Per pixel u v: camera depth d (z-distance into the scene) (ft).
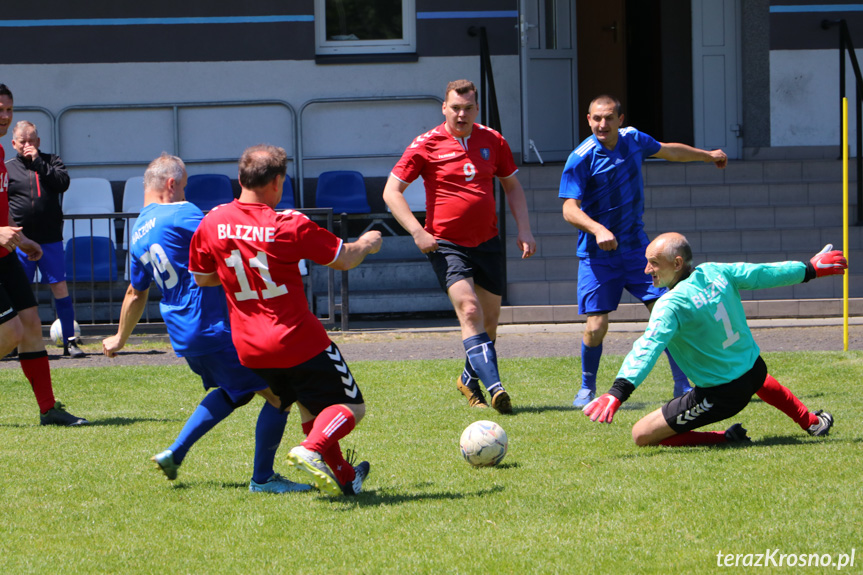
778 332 62.13
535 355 56.18
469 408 41.47
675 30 93.76
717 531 23.44
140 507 27.48
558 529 24.12
